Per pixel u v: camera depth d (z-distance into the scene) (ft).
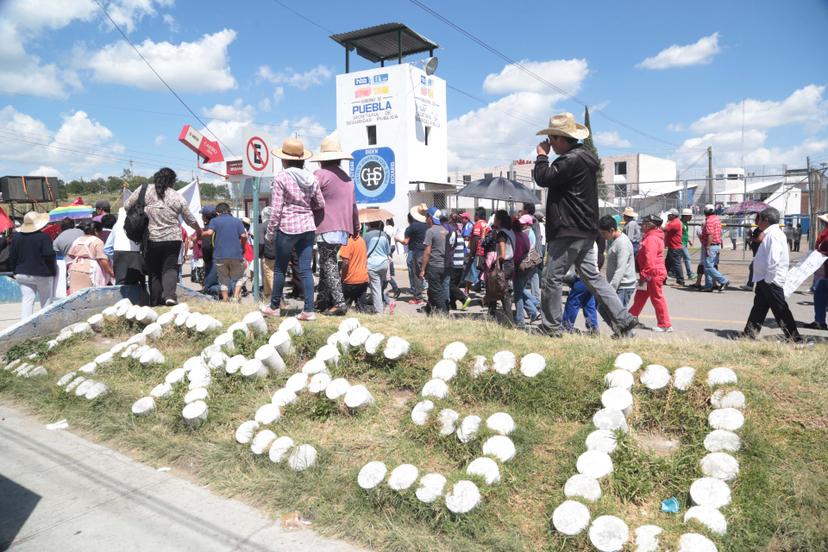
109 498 13.25
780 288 22.12
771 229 22.35
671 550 9.39
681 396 13.17
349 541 11.18
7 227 53.88
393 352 16.76
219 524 12.01
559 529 10.16
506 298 26.22
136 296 28.25
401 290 46.83
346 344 18.11
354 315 22.35
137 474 14.43
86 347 23.86
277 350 18.49
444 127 79.30
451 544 10.55
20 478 14.39
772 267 22.12
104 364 20.86
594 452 11.73
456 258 35.81
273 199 20.30
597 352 15.66
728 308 35.19
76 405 18.65
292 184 20.18
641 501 11.10
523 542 10.38
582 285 24.49
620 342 16.85
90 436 16.92
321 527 11.60
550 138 18.17
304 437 14.52
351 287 26.58
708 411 12.71
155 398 17.56
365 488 12.01
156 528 11.93
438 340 17.65
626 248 25.75
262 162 28.99
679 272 46.24
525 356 15.08
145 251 25.48
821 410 11.92
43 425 18.02
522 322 26.35
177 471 14.53
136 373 20.13
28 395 20.08
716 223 42.16
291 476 13.11
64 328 25.44
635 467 11.57
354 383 16.87
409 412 14.85
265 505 12.60
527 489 11.73
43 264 29.19
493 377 14.93
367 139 74.49
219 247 31.65
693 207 95.09
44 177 70.08
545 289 18.58
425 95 74.69
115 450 15.90
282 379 17.83
